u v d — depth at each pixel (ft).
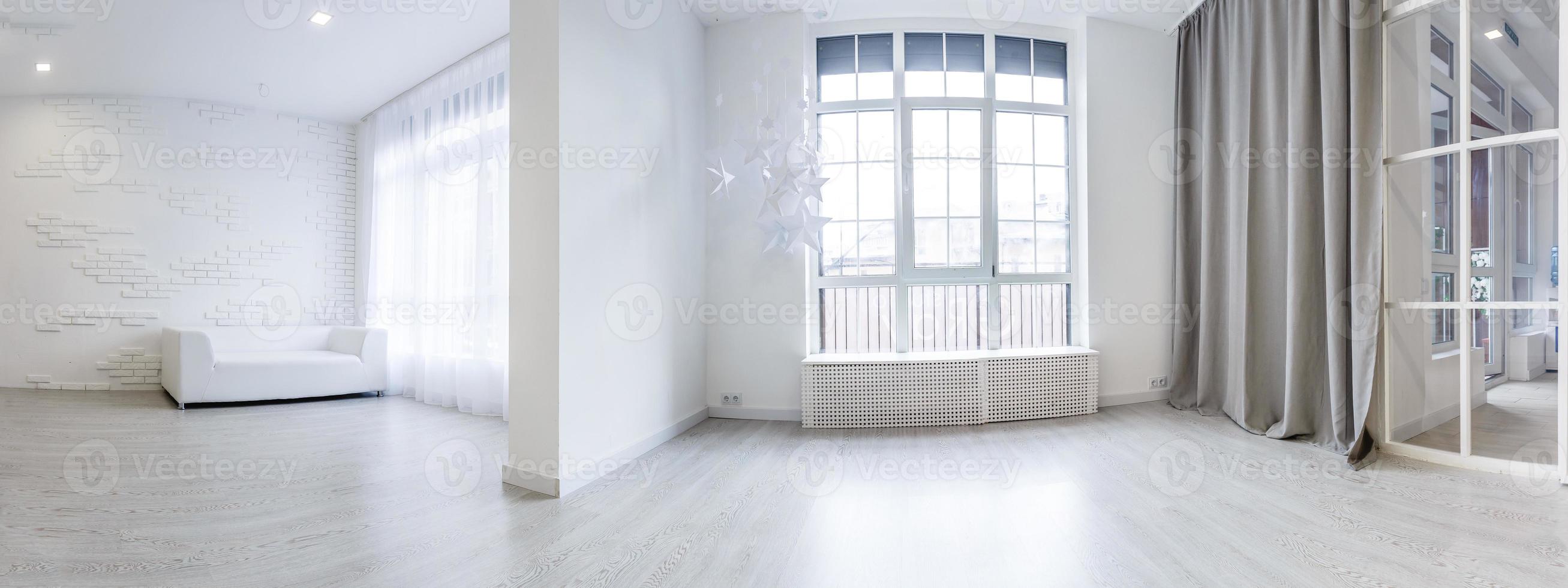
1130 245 14.23
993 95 14.07
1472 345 9.20
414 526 7.30
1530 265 8.62
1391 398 10.14
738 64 13.66
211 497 8.33
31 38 13.93
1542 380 8.57
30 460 10.26
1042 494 8.27
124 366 17.79
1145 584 5.74
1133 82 14.30
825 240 14.03
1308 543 6.60
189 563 6.25
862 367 12.72
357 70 15.90
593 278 9.34
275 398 16.28
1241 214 12.12
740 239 13.70
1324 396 10.73
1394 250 10.00
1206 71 13.11
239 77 16.39
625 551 6.56
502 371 14.26
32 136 17.56
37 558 6.33
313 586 5.76
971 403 12.85
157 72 16.01
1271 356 11.62
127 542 6.77
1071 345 14.47
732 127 13.64
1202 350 13.16
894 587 5.74
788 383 13.44
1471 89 9.13
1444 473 8.98
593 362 9.30
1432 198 9.57
